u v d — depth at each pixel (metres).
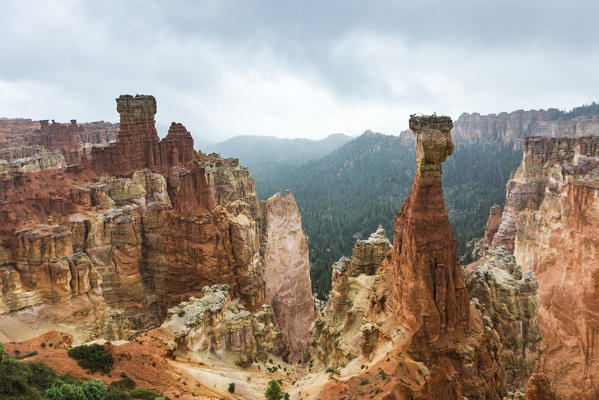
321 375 46.72
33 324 54.84
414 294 38.81
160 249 80.69
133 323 75.31
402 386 33.03
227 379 45.47
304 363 71.12
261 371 56.88
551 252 81.00
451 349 38.19
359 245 61.69
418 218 39.03
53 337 42.41
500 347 42.91
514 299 49.94
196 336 49.72
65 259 59.22
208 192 77.38
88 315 59.19
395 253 43.59
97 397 29.95
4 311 53.75
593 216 68.00
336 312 59.47
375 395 32.62
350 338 51.16
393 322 41.84
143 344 44.00
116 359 38.50
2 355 32.19
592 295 67.12
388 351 39.12
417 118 38.62
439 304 38.50
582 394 66.31
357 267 61.25
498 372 41.53
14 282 55.53
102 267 74.62
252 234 79.56
